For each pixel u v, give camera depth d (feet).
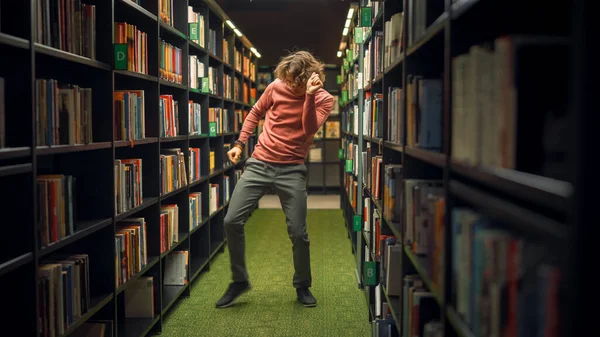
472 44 4.00
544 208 2.84
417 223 5.55
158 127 10.37
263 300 12.08
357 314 11.15
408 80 6.01
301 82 10.62
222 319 10.82
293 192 11.12
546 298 2.56
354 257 16.42
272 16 30.81
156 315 10.16
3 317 5.71
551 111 3.22
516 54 3.09
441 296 4.31
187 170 12.75
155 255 10.36
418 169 6.26
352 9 14.51
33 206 5.64
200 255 14.98
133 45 9.16
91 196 8.07
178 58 12.24
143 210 10.41
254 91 27.45
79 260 7.11
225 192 17.93
